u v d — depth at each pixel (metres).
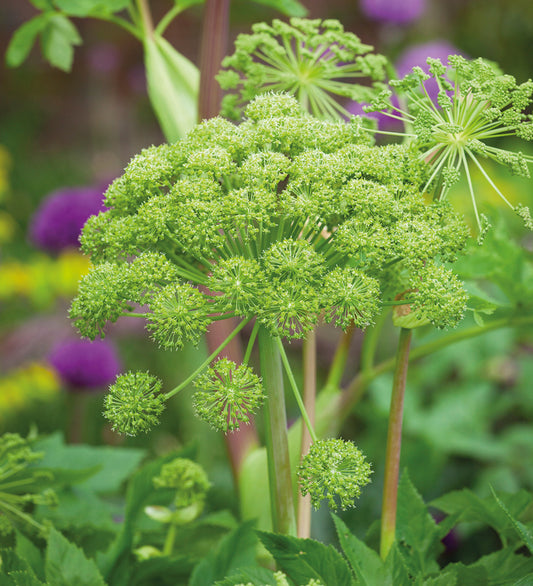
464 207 2.46
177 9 1.15
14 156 5.33
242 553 0.98
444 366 1.99
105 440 2.50
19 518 1.03
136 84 5.59
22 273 2.80
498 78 0.86
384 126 1.52
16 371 2.50
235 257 0.85
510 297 1.06
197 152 0.88
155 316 0.85
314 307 0.84
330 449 0.84
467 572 0.90
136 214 0.89
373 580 0.88
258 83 1.00
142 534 1.06
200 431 2.40
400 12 3.28
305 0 4.77
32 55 5.81
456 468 1.91
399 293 0.90
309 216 0.86
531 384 1.95
